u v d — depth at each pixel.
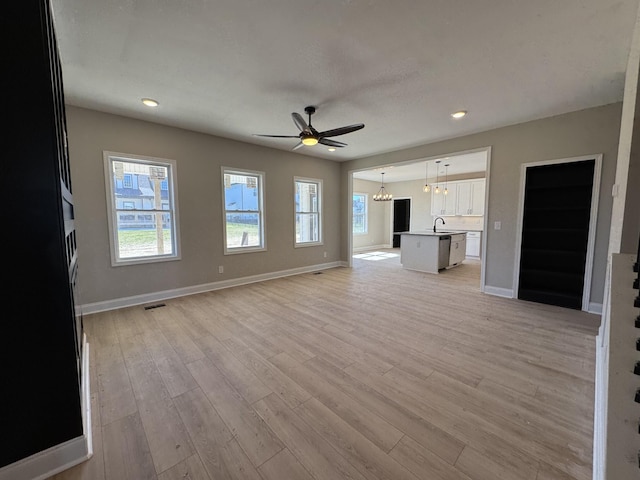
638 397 1.14
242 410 1.77
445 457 1.41
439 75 2.66
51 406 1.32
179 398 1.89
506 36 2.08
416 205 9.63
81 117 3.39
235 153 4.83
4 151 1.17
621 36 2.05
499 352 2.50
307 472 1.33
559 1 1.73
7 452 1.24
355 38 2.11
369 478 1.30
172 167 4.12
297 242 6.04
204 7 1.79
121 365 2.31
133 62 2.43
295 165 5.85
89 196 3.49
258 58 2.38
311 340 2.76
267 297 4.23
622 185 2.06
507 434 1.56
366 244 10.02
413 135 4.57
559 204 3.90
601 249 3.44
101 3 1.74
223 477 1.31
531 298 3.99
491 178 4.29
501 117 3.76
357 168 6.44
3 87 1.15
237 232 5.04
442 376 2.13
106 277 3.66
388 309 3.67
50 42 1.36
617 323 1.30
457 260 6.76
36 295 1.26
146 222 4.03
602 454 1.21
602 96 3.11
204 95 3.08
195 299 4.13
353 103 3.29
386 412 1.74
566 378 2.09
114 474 1.33
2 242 1.18
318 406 1.80
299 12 1.84
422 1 1.74
